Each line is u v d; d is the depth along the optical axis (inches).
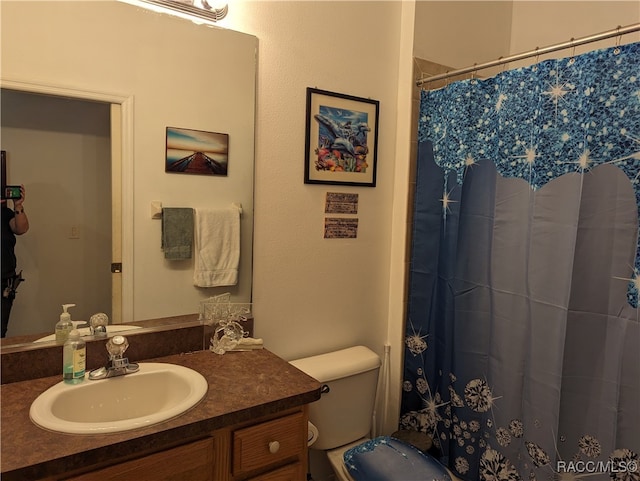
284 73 63.6
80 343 45.7
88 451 33.9
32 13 46.1
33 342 48.2
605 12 75.7
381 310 79.8
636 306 52.4
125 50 51.5
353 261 74.8
